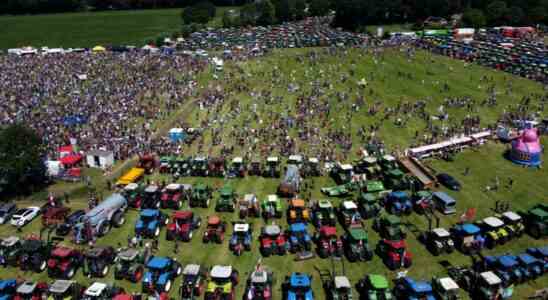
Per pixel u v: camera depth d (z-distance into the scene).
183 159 63.38
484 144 71.31
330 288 35.56
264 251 41.50
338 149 70.19
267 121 84.31
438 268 39.72
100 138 74.56
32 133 57.00
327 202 47.75
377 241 44.28
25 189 56.53
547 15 190.75
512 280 37.12
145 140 73.75
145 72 123.75
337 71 124.75
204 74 123.06
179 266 39.09
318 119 85.00
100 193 55.75
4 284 35.44
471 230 41.94
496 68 123.19
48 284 37.50
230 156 68.06
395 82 112.25
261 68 130.12
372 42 167.00
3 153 53.59
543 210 46.66
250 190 56.31
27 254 39.59
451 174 60.75
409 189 55.78
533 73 112.94
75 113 87.56
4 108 90.56
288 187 53.50
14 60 141.88
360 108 91.44
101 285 34.66
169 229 44.44
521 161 63.41
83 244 43.75
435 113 87.75
